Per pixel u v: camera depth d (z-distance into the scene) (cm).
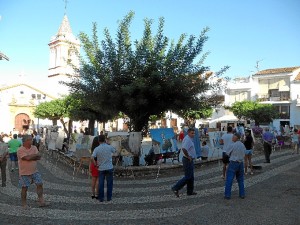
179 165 1391
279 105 4966
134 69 1423
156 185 1077
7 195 927
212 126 5291
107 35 1452
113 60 1427
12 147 1472
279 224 639
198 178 1202
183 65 1448
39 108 3759
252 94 5231
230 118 4562
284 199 845
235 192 942
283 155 2019
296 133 2200
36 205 807
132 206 799
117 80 1433
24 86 5388
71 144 1767
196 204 806
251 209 750
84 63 1521
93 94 1466
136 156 1406
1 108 5166
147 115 1566
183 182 890
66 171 1457
